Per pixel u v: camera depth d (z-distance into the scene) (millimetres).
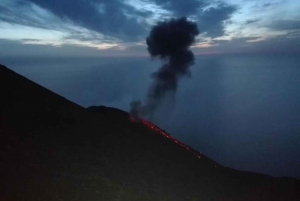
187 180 14531
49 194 9188
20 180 9430
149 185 12203
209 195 13516
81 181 10539
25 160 10727
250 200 14953
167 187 12586
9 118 13891
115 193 10508
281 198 16531
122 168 12914
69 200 9188
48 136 13547
